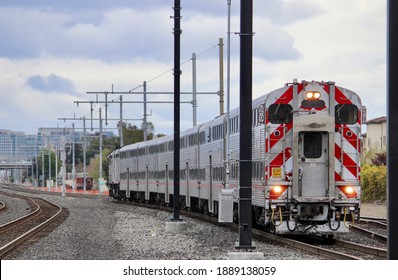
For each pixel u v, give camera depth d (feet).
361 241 198.18
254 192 202.90
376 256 163.02
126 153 528.63
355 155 188.75
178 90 256.93
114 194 573.33
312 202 186.50
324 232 188.55
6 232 257.55
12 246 189.67
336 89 188.85
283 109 188.75
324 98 188.34
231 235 223.51
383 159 463.83
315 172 187.11
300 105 187.83
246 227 154.61
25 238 215.51
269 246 184.03
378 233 222.28
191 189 329.93
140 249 184.96
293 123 185.88
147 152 454.40
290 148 188.24
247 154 153.28
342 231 188.34
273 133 188.34
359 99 189.78
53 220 312.29
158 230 253.65
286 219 188.65
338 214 188.24
